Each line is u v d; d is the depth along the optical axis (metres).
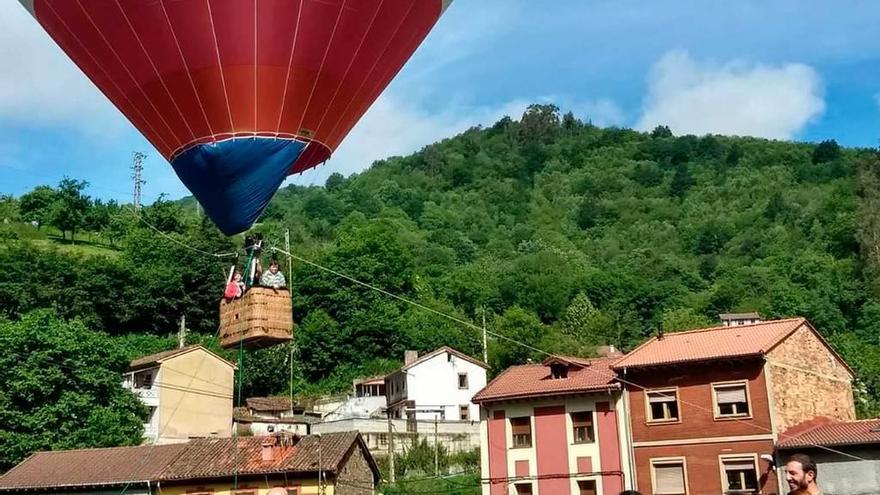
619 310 112.44
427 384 71.19
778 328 41.97
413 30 19.72
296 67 18.45
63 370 52.50
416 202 183.62
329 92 19.14
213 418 65.44
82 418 52.00
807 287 110.44
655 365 40.66
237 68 18.20
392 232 105.75
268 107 18.67
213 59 18.11
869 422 38.84
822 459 36.81
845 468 36.28
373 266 96.06
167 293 92.88
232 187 19.19
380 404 74.75
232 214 19.48
